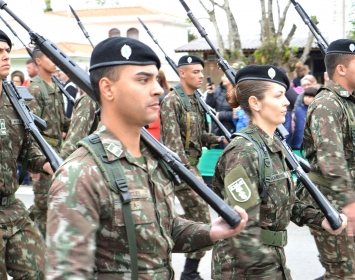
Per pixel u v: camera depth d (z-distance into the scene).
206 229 2.23
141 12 30.00
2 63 3.59
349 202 3.52
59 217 1.91
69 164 1.97
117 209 1.98
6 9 3.89
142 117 2.04
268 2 15.43
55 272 1.88
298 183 3.98
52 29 27.59
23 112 3.70
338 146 3.59
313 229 3.81
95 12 30.36
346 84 3.84
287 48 15.02
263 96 3.00
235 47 16.67
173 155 2.20
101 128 2.09
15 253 3.56
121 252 2.00
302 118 7.54
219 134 7.65
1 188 3.55
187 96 5.43
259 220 2.88
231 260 2.98
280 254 2.94
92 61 2.07
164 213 2.14
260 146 2.92
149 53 2.03
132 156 2.06
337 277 3.80
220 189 3.15
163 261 2.11
